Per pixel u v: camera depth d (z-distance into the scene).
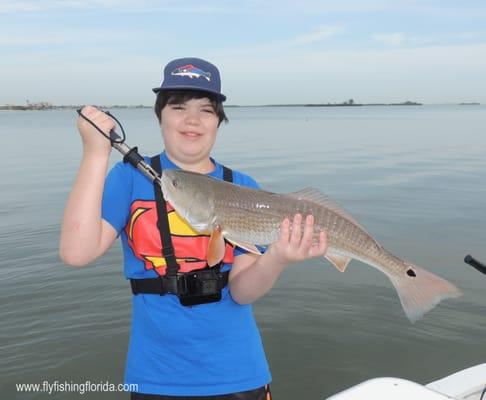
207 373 3.07
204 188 3.08
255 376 3.16
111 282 8.01
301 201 3.19
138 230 3.15
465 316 6.97
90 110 2.81
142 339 3.15
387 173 19.28
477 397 3.69
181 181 3.05
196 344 3.08
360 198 14.17
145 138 39.75
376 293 7.69
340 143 35.62
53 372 5.83
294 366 5.98
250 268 3.06
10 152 29.59
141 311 3.17
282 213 3.10
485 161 23.12
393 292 7.72
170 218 3.17
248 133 49.97
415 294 3.20
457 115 111.25
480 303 7.29
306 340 6.49
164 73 3.36
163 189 3.04
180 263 3.14
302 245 2.88
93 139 2.78
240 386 3.09
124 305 7.28
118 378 5.76
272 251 2.94
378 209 12.75
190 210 3.04
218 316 3.15
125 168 3.24
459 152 27.64
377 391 3.19
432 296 3.15
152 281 3.13
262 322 6.91
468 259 3.41
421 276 3.20
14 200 14.11
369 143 35.22
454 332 6.60
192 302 3.10
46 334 6.55
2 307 7.17
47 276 8.20
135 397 3.09
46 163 23.34
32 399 5.35
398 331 6.65
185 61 3.28
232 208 3.09
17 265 8.70
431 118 91.06
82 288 7.79
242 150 30.19
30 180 17.88
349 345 6.37
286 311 7.18
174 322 3.08
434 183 16.75
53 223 11.38
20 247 9.65
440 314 7.05
